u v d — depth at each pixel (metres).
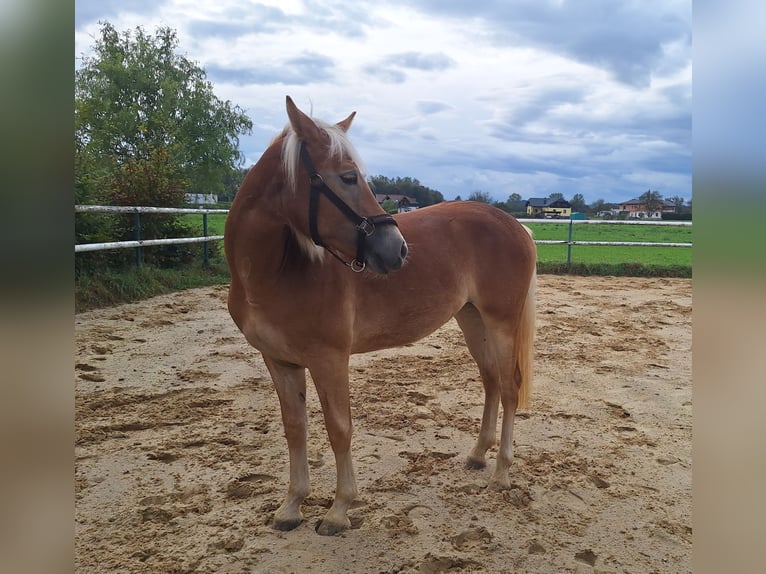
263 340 2.52
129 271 8.68
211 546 2.50
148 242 8.76
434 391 4.66
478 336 3.42
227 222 2.56
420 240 2.98
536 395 4.57
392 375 5.10
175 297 8.46
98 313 7.08
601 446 3.60
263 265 2.41
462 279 3.09
